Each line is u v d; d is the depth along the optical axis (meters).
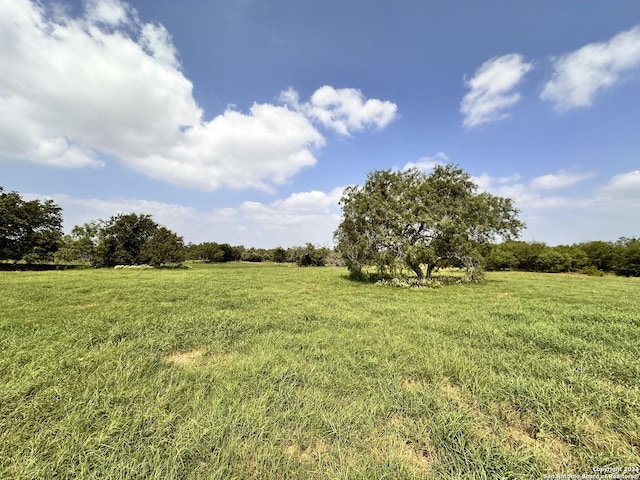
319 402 3.33
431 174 18.97
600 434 2.79
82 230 44.78
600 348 5.31
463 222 17.20
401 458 2.45
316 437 2.73
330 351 5.17
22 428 2.79
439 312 8.78
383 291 14.40
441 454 2.53
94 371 4.23
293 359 4.75
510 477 2.28
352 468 2.32
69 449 2.49
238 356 5.00
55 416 3.04
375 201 17.45
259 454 2.46
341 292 13.85
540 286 17.44
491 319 7.80
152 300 10.52
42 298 10.59
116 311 8.44
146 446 2.55
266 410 3.17
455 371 4.25
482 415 3.14
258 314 8.38
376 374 4.21
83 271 28.30
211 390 3.66
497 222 19.50
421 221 16.55
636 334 6.24
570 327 6.83
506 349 5.46
